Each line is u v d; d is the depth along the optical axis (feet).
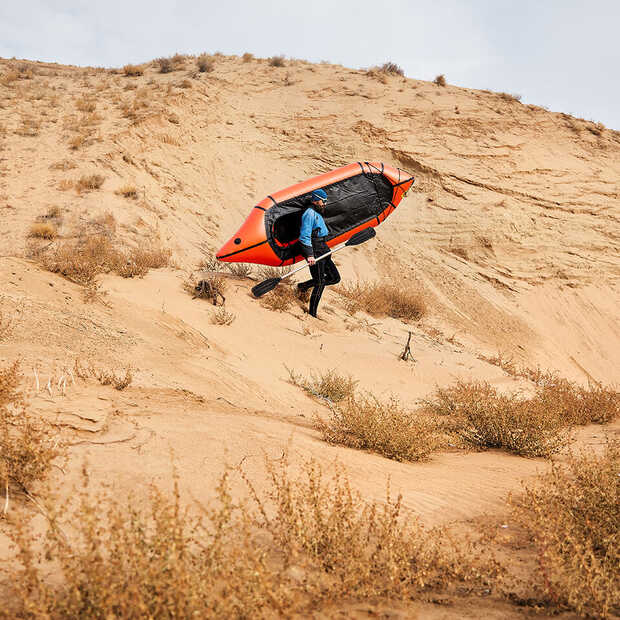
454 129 78.59
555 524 10.32
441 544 9.89
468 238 66.08
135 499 10.69
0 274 26.05
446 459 19.49
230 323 32.94
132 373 20.54
